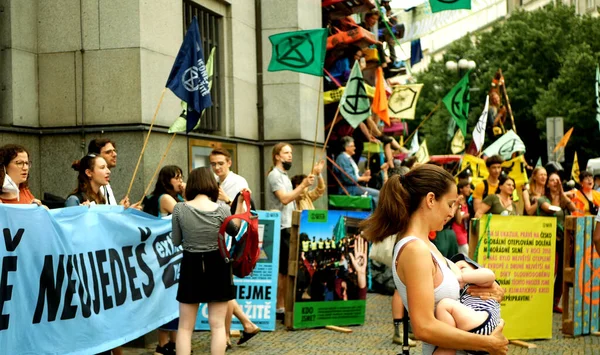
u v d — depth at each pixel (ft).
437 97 160.35
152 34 28.40
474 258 26.03
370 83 53.67
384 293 39.75
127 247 20.65
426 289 9.96
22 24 27.91
